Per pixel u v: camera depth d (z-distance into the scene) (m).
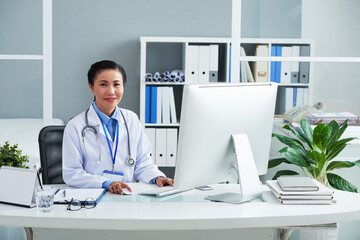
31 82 3.46
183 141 1.95
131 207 1.95
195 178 2.04
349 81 3.57
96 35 5.16
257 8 3.53
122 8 5.15
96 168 2.43
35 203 1.95
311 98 3.58
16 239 3.25
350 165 3.03
